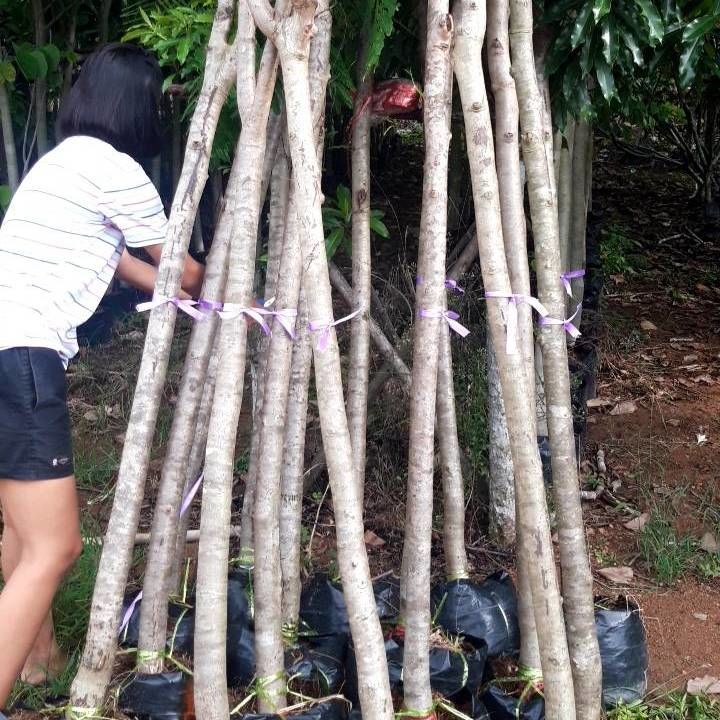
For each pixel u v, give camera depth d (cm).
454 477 280
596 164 1020
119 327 539
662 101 715
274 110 272
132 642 263
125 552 225
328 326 201
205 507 212
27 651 229
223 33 237
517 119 234
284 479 259
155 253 238
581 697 231
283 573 257
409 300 399
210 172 504
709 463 411
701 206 874
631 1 293
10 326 222
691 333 588
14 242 229
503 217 235
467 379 371
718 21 322
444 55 224
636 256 738
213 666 213
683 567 329
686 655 282
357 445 281
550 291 237
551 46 308
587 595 231
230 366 214
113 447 419
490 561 331
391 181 833
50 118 551
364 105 286
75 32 518
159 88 240
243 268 216
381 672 204
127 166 231
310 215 200
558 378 234
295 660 249
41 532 227
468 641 257
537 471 214
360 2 284
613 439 434
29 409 221
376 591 280
